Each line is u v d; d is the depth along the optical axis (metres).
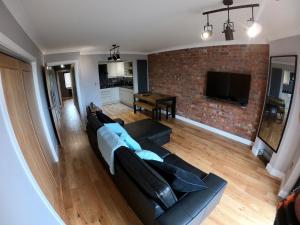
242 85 3.66
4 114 1.07
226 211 2.13
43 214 1.26
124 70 8.17
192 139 4.06
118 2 1.90
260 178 2.69
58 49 4.33
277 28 2.50
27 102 2.17
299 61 2.31
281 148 2.60
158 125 3.74
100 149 2.58
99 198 2.35
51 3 1.74
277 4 1.83
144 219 1.76
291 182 2.21
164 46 5.04
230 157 3.29
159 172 1.77
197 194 1.64
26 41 2.21
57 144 3.89
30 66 2.70
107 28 2.86
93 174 2.84
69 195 2.40
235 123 3.97
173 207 1.50
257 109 3.54
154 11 2.22
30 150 1.79
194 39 4.00
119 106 7.41
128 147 2.15
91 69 5.56
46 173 2.14
